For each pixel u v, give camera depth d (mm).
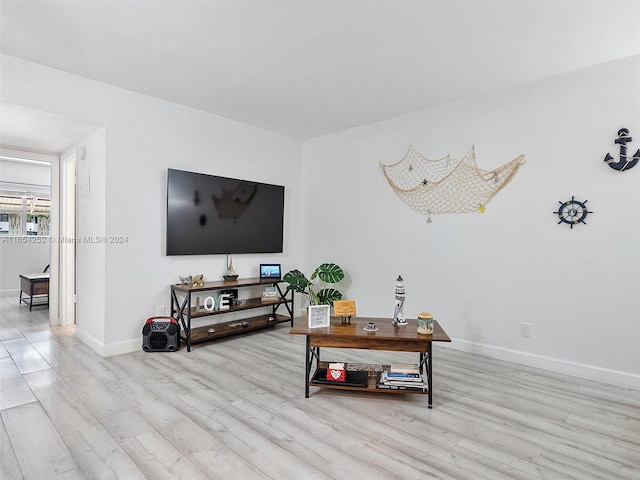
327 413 2344
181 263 3900
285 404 2459
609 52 2730
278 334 4227
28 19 2355
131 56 2842
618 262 2863
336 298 4422
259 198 4562
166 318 3545
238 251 4363
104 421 2191
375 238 4344
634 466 1851
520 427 2209
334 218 4773
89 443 1965
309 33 2502
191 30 2479
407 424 2225
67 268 4461
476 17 2299
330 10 2244
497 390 2736
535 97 3230
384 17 2311
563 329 3107
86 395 2541
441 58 2826
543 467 1829
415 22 2359
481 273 3543
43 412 2293
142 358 3328
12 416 2240
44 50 2752
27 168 6965
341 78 3195
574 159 3049
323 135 4906
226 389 2682
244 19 2348
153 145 3656
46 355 3371
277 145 4832
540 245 3215
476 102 3566
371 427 2182
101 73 3135
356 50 2717
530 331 3270
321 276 4504
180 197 3799
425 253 3924
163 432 2082
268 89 3445
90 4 2205
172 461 1822
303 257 5168
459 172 3674
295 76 3164
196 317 3676
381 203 4293
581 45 2625
